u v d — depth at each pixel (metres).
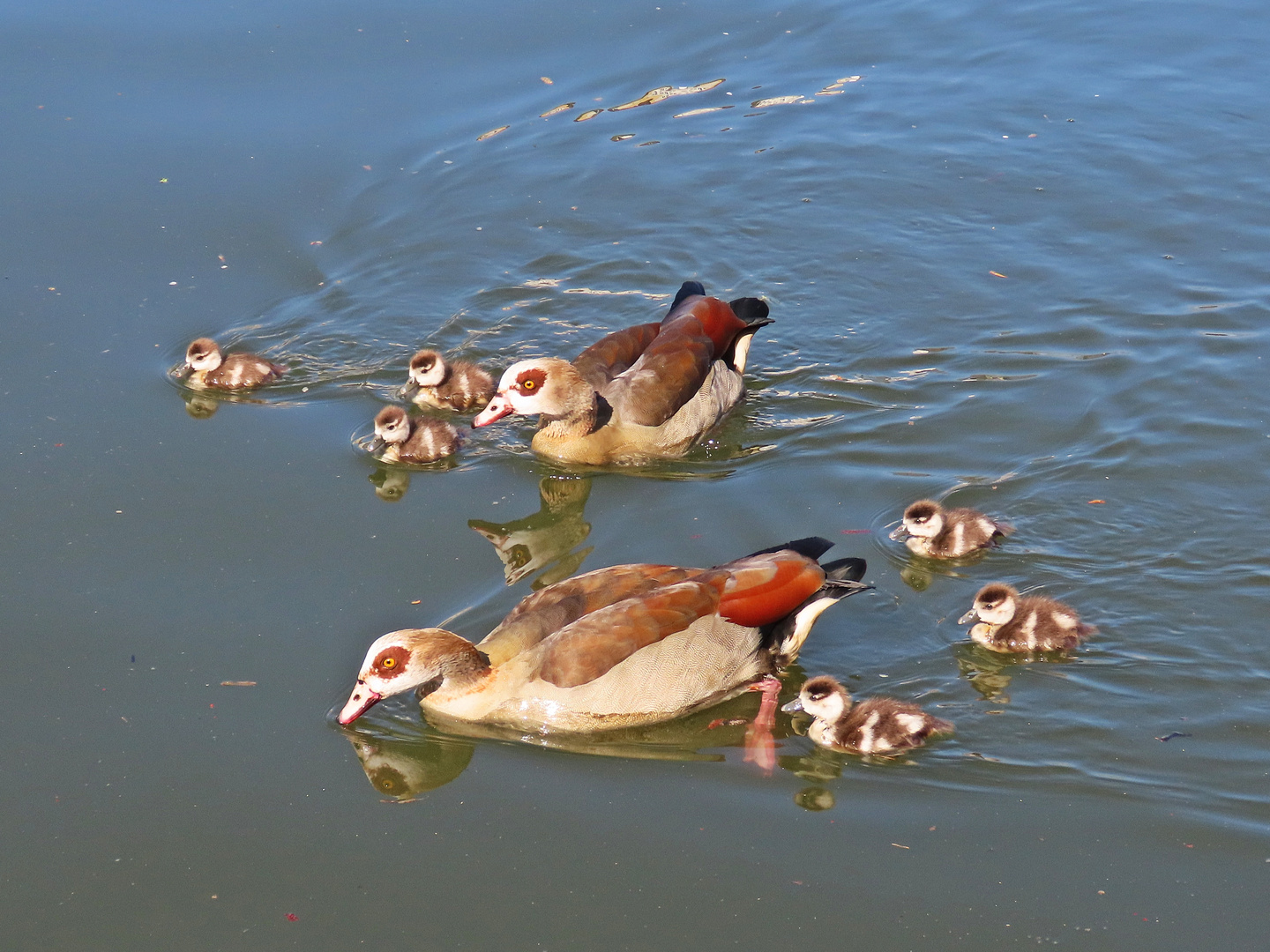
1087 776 10.55
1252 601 12.52
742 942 9.13
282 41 23.66
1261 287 17.92
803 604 11.70
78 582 12.78
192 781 10.60
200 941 9.22
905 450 15.16
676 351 15.68
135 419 15.56
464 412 16.61
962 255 19.19
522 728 11.23
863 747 10.85
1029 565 13.17
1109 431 15.19
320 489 14.58
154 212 19.31
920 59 24.61
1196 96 23.05
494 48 24.09
